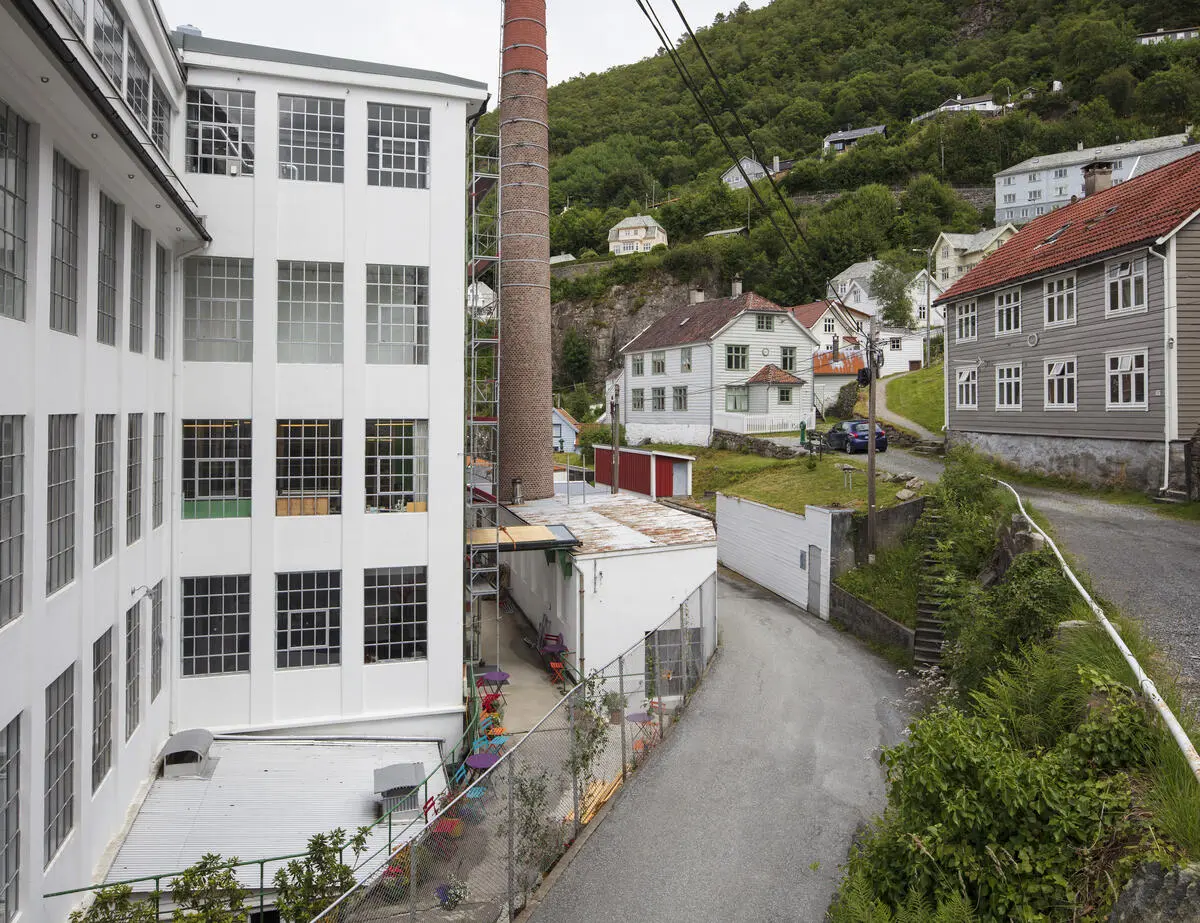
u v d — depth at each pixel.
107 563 11.79
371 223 16.31
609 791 12.59
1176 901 5.23
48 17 8.17
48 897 9.48
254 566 15.73
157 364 14.48
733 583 27.30
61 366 10.09
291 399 15.97
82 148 10.48
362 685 16.23
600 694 15.63
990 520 18.77
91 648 10.96
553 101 142.88
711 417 43.84
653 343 49.12
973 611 13.51
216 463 15.69
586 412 66.06
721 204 89.94
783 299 73.88
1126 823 6.40
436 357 16.64
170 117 15.22
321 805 13.17
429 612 16.59
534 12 27.36
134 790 13.05
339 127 16.23
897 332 60.28
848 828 11.27
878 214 81.12
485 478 28.39
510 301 27.48
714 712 15.81
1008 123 91.50
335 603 16.27
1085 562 14.39
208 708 15.55
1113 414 21.89
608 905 9.69
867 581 21.05
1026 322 26.02
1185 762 6.54
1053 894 6.43
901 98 111.06
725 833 11.24
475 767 14.40
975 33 123.75
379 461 16.44
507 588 28.55
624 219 94.12
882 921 6.94
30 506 9.05
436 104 16.66
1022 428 26.20
